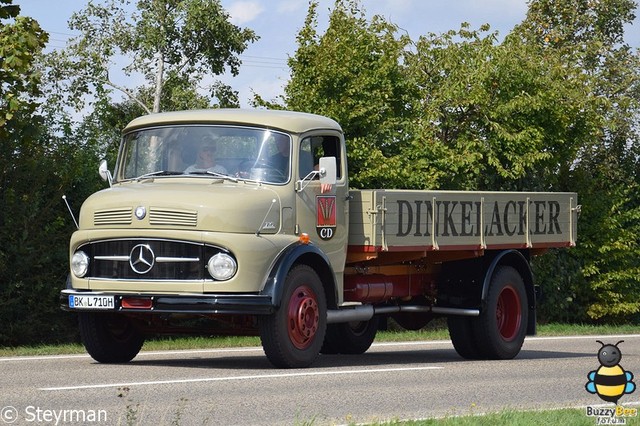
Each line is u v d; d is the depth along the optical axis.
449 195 17.73
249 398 11.68
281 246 14.89
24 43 20.80
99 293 14.70
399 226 16.88
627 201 40.06
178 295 14.33
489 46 36.41
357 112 33.06
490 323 18.34
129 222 14.63
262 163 15.41
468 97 35.62
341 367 15.33
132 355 16.11
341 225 16.36
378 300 17.80
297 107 33.84
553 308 38.06
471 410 11.23
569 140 37.94
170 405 11.02
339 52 33.75
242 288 14.36
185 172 15.54
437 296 18.78
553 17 49.41
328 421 10.31
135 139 16.03
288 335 14.76
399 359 18.30
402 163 34.19
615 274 38.88
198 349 19.41
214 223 14.36
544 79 36.72
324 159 15.45
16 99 20.89
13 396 11.52
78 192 27.00
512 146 35.84
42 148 26.44
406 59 37.31
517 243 19.14
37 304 26.11
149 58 63.59
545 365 17.05
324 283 15.64
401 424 9.89
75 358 16.67
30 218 25.66
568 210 20.39
